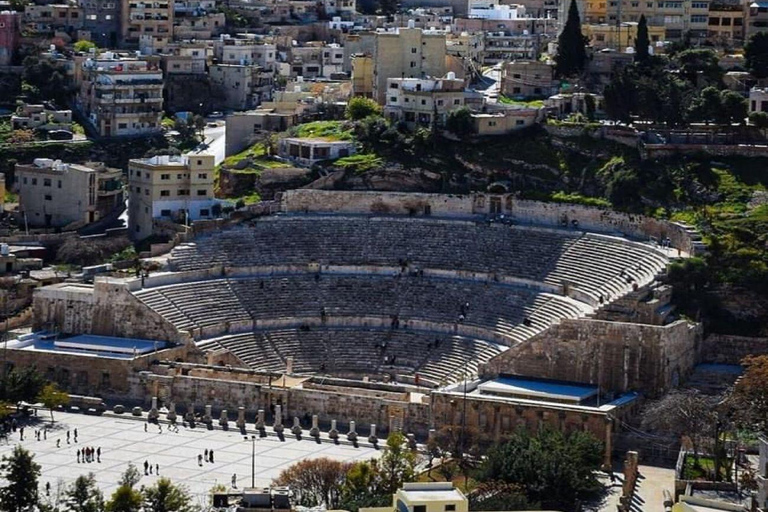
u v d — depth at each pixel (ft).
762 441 611.47
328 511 556.51
